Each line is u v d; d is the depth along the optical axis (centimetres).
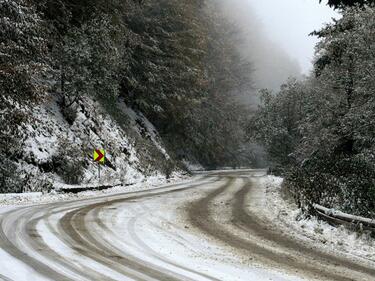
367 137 1739
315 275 692
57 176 1977
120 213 1219
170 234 949
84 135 2472
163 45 3881
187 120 4403
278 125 3681
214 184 2745
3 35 1583
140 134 3566
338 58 2059
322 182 1555
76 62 2308
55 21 2459
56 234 847
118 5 2969
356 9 1956
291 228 1173
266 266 727
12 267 590
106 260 672
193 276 621
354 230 1096
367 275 718
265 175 4072
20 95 1630
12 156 1783
